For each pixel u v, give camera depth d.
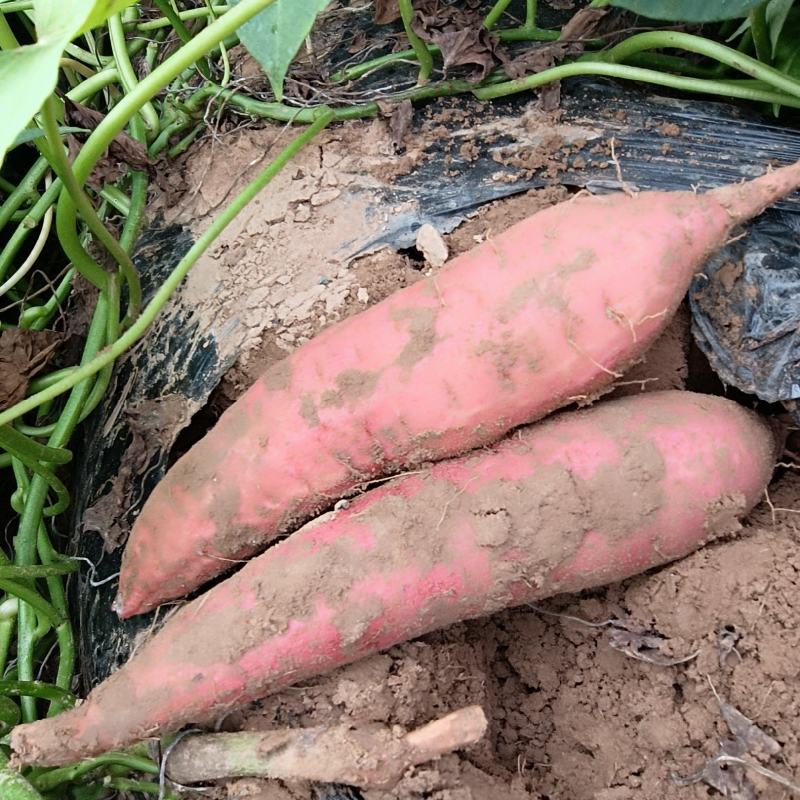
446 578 0.24
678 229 0.24
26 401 0.27
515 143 0.30
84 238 0.36
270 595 0.24
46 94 0.16
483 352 0.24
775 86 0.29
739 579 0.25
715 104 0.31
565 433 0.25
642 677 0.27
